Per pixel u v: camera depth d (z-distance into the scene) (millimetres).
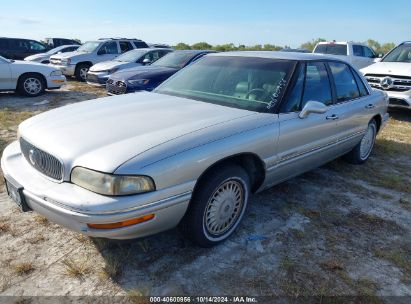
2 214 3416
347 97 4414
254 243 3119
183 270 2736
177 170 2482
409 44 9227
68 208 2318
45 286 2537
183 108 3293
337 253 3045
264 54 3996
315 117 3668
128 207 2299
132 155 2381
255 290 2578
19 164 2891
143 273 2688
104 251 2912
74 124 2885
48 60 17328
